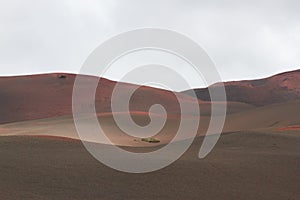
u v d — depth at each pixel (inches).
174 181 773.3
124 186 730.8
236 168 888.3
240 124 2522.1
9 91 4581.7
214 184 776.3
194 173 829.2
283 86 6604.3
